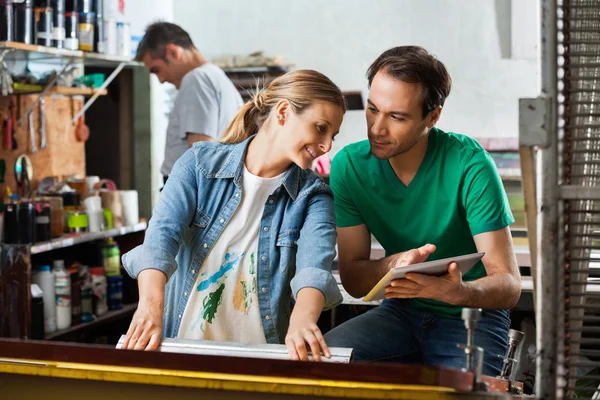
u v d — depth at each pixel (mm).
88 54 4266
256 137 2107
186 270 2113
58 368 1429
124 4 5246
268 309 2090
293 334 1729
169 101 5793
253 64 5531
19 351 1456
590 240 1617
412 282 1949
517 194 4406
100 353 1424
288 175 2094
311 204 2105
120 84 5594
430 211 2410
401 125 2236
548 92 1379
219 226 2086
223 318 2090
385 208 2445
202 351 1727
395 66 2217
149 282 1871
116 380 1409
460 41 5320
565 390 1473
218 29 5641
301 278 1901
